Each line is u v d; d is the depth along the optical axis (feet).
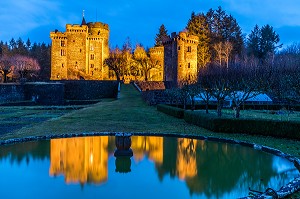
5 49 509.35
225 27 328.49
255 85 103.19
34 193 35.68
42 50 484.33
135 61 347.15
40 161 49.78
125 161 50.03
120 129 80.28
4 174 42.88
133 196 35.17
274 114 116.57
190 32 320.50
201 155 53.31
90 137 70.38
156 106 147.54
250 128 70.38
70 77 341.00
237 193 35.68
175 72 291.79
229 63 244.42
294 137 63.62
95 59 357.00
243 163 47.83
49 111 159.02
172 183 39.17
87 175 42.63
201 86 125.80
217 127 73.92
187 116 94.17
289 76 133.69
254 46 361.92
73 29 342.23
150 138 69.41
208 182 39.75
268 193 31.35
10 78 353.10
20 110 164.76
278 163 47.37
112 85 282.97
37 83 251.80
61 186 38.14
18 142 64.44
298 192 31.96
